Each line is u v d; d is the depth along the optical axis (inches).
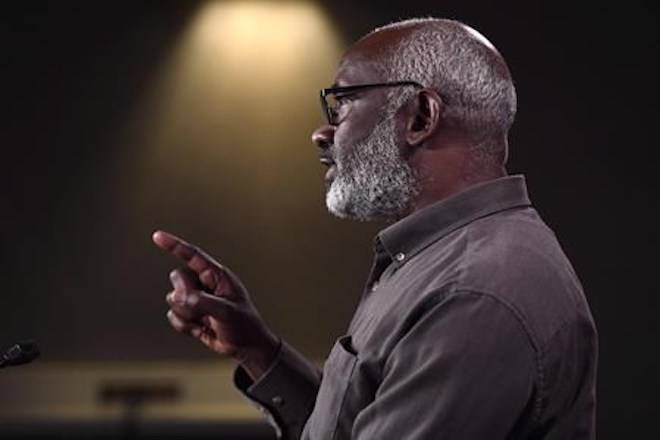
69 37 282.4
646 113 280.8
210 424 276.8
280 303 285.4
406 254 91.9
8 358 88.0
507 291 80.4
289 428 115.7
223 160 284.8
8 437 275.9
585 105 281.9
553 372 80.4
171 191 284.5
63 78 282.5
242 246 285.0
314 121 284.8
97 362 283.6
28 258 283.4
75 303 283.7
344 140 95.7
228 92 284.4
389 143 93.7
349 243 285.1
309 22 283.9
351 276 285.0
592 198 281.9
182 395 280.5
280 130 284.8
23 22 281.7
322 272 285.0
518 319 79.4
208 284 111.0
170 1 283.1
